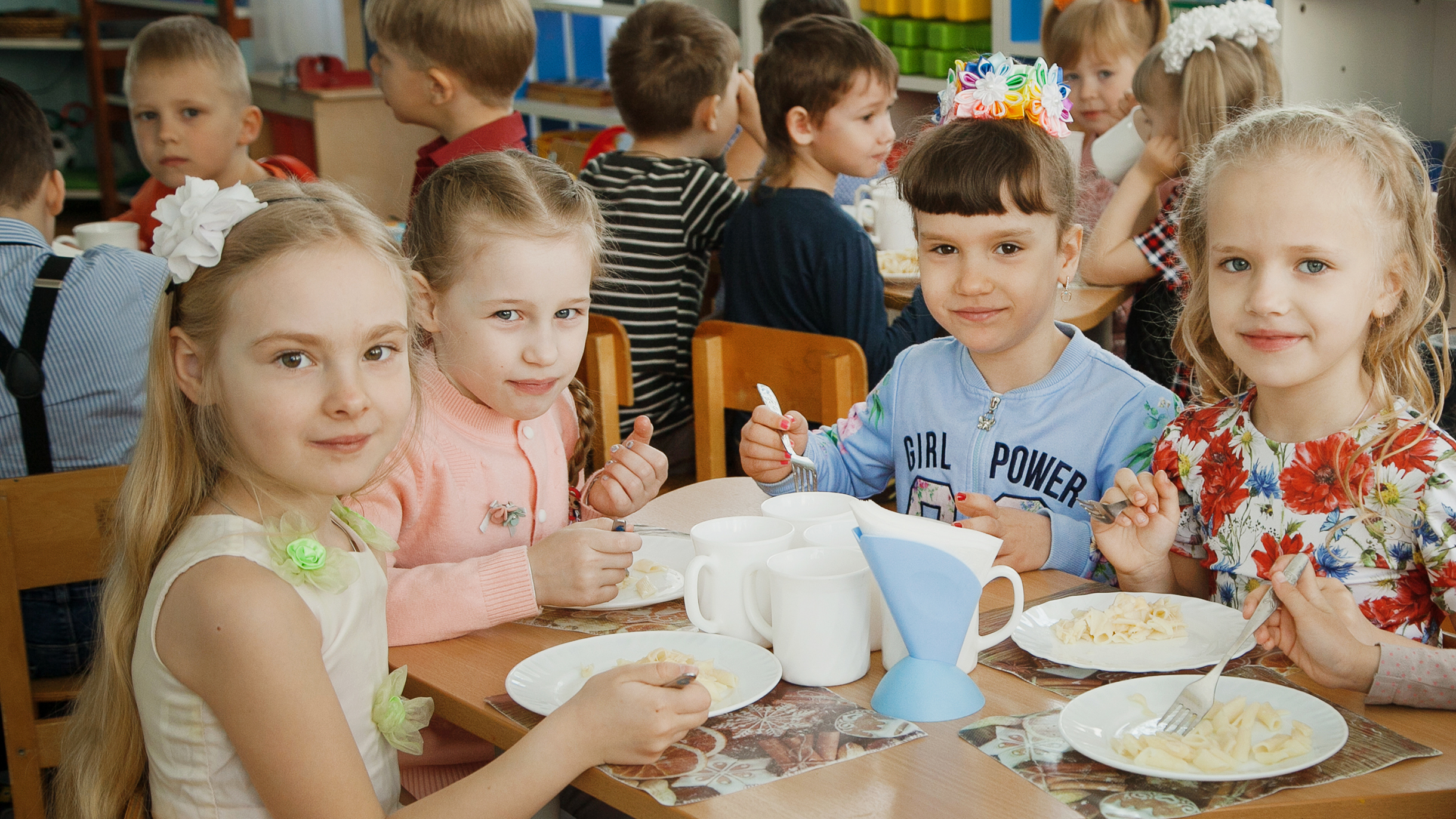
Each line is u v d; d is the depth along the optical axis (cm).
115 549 99
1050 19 314
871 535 90
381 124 457
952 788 79
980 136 127
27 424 177
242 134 286
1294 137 103
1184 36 244
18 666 144
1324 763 80
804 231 238
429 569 114
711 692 93
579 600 112
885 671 98
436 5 269
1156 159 254
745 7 393
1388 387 110
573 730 85
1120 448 135
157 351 95
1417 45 285
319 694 87
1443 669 87
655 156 263
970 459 143
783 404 191
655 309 259
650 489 143
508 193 123
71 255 196
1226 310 107
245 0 510
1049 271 133
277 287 88
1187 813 75
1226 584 119
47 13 577
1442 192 149
